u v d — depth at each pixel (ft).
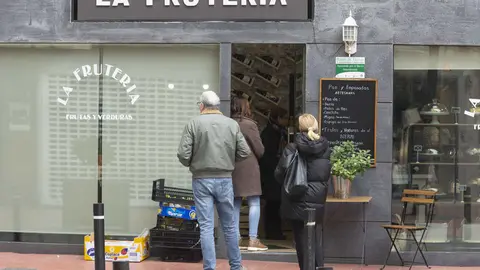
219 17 28.48
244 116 28.12
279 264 27.91
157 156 29.48
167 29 28.58
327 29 28.22
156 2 28.66
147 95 29.40
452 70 28.91
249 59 34.30
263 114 34.27
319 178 23.47
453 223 29.07
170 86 29.30
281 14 28.35
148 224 29.48
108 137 29.58
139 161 29.50
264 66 34.24
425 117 28.94
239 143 23.63
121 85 29.45
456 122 29.01
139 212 29.53
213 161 23.04
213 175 23.15
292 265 27.76
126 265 19.51
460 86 28.96
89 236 28.17
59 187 29.78
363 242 28.27
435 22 28.22
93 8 28.86
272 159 32.58
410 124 28.91
